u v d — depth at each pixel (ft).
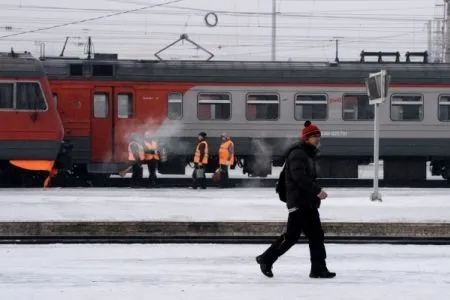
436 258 73.82
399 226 90.74
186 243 83.92
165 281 60.90
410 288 58.44
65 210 101.45
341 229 90.74
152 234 89.71
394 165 167.12
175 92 160.86
